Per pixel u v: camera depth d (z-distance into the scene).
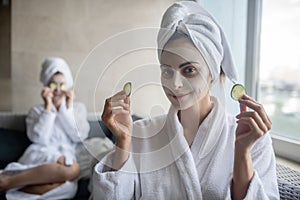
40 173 1.16
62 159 1.23
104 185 0.58
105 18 1.81
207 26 0.58
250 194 0.55
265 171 0.61
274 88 1.19
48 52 1.78
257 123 0.55
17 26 1.73
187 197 0.60
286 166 0.87
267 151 0.63
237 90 0.59
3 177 1.14
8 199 1.11
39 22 1.75
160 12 1.85
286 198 0.65
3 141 1.44
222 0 1.38
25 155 1.32
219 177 0.61
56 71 1.49
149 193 0.61
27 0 1.73
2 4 1.77
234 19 1.34
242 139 0.56
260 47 1.28
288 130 1.11
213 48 0.57
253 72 1.29
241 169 0.57
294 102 1.08
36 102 1.80
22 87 1.78
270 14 1.22
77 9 1.78
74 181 1.24
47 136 1.38
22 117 1.60
